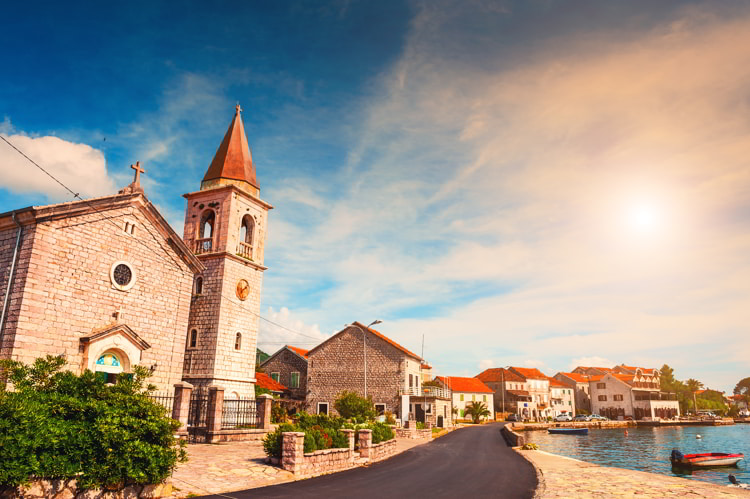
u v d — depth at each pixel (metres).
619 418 104.38
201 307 32.22
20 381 12.39
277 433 18.11
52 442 10.42
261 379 54.12
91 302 22.22
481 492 15.59
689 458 35.94
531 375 105.69
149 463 12.03
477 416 78.44
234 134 36.56
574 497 15.23
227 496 13.09
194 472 15.55
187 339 32.06
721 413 131.75
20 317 19.48
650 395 102.12
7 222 20.98
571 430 71.50
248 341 33.47
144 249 25.12
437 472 20.05
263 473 16.39
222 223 33.50
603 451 47.97
